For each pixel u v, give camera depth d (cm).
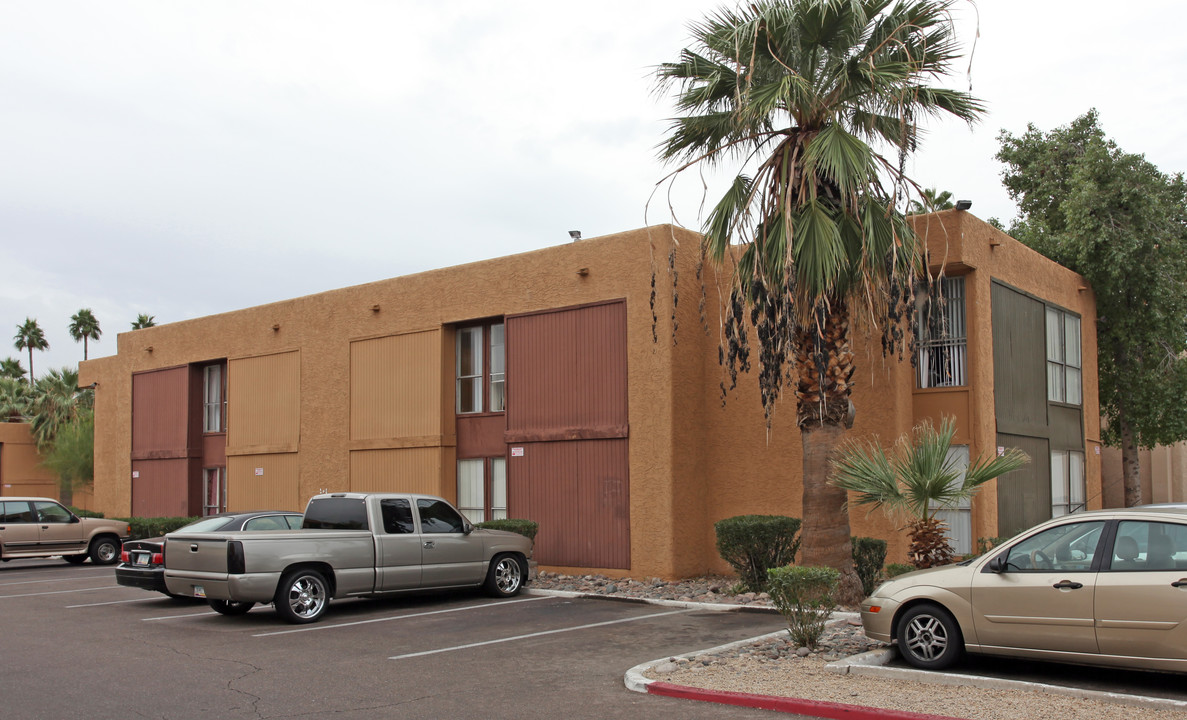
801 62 1352
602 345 1811
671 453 1700
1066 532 853
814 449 1353
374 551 1402
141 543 1510
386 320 2209
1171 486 2834
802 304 1321
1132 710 728
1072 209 2306
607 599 1528
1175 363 2436
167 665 1022
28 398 5197
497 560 1569
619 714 786
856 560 1419
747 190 1398
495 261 2003
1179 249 2333
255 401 2531
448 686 902
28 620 1378
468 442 2072
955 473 1112
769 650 1001
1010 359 1758
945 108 1368
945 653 883
